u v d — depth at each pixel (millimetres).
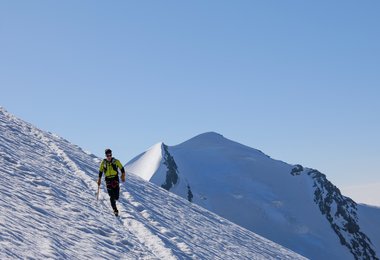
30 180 14867
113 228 13594
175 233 19203
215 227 27609
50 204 12766
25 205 11281
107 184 16391
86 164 26906
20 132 27844
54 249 8641
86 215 13422
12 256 7121
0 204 10203
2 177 13492
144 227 15695
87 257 9336
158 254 13438
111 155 16547
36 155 22375
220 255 19578
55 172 19656
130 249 12023
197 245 19109
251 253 24578
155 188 32906
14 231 8570
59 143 31938
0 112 33562
